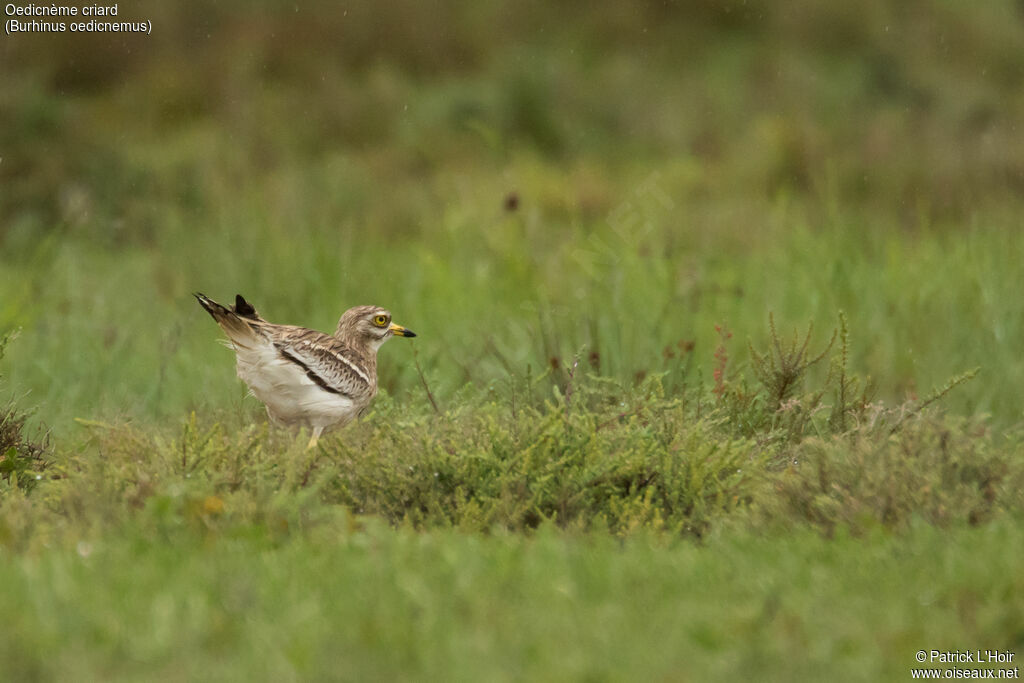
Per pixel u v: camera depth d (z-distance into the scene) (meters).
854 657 5.57
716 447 8.79
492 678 5.17
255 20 28.84
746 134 26.30
